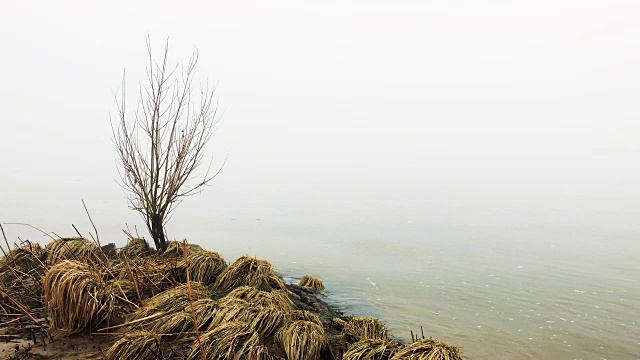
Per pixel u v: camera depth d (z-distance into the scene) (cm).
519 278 1930
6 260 1103
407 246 2744
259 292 1018
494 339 1224
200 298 888
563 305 1534
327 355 842
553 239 2900
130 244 1321
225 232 3303
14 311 854
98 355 683
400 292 1719
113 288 890
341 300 1608
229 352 683
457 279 1920
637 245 2642
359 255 2473
